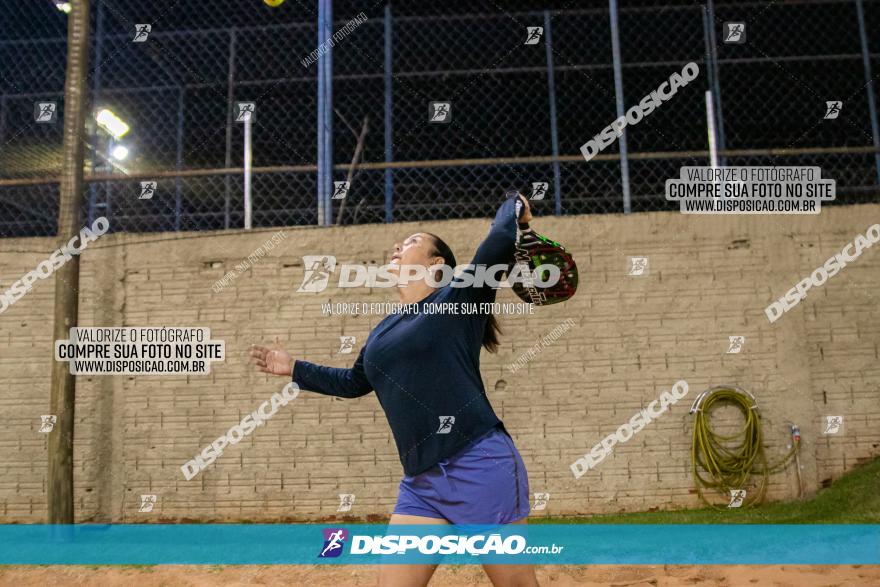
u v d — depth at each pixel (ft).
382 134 26.43
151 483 17.47
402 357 6.40
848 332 17.26
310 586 11.15
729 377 17.19
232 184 25.17
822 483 16.74
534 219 18.02
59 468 15.88
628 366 17.35
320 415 17.56
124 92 25.70
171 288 18.17
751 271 17.58
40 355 17.98
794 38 25.99
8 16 25.35
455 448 6.19
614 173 22.59
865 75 23.20
